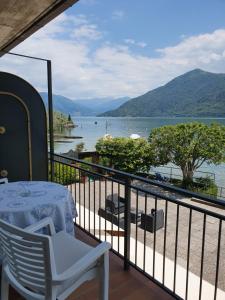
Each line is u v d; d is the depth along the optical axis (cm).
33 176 421
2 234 147
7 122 394
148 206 916
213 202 162
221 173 2023
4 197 227
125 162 1697
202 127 1542
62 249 185
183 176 1642
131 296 218
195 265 551
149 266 488
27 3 244
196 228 752
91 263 161
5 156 397
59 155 419
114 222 558
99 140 1820
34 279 145
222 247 634
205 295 409
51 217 210
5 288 170
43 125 423
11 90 391
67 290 154
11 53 406
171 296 218
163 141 1617
